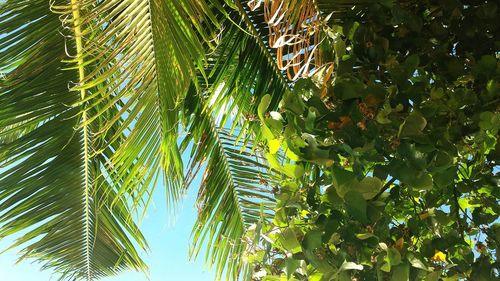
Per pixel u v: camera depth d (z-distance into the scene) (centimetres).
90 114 304
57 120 295
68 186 324
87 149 315
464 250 138
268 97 145
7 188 303
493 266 137
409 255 131
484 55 150
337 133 133
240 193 335
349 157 133
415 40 156
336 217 135
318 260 134
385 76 150
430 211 144
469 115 145
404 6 160
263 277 151
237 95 266
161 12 188
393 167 131
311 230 135
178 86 205
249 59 264
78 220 343
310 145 133
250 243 160
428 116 137
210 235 329
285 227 142
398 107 132
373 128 131
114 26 179
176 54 198
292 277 145
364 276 136
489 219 146
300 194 144
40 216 323
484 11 158
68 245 350
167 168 265
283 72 276
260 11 268
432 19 162
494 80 146
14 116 277
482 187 151
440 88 141
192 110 292
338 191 131
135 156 239
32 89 276
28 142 294
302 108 137
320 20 170
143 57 188
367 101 135
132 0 180
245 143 271
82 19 174
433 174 137
